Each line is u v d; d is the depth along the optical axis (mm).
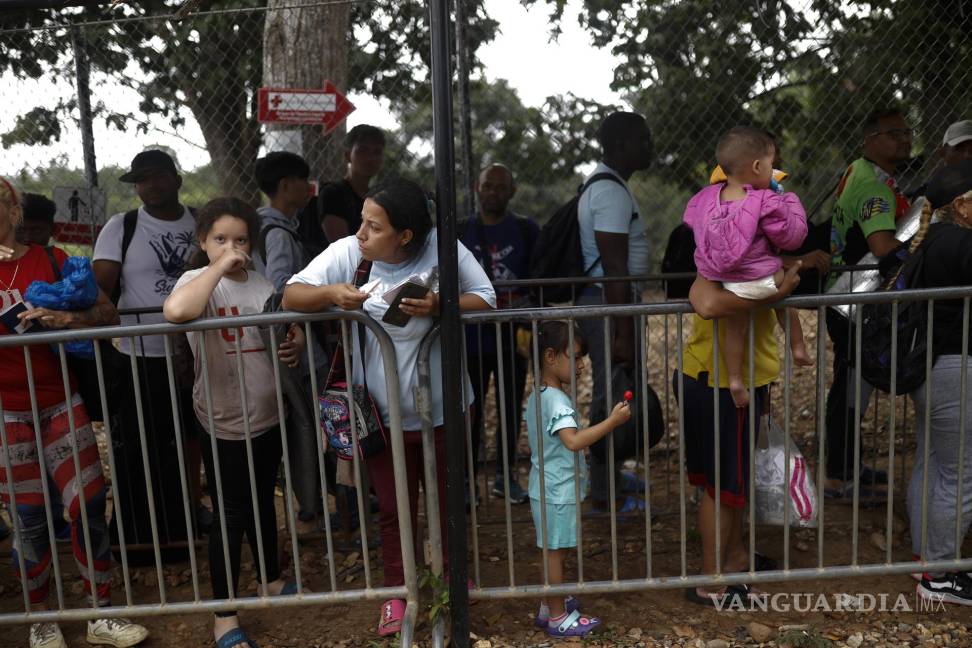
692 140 7414
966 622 3469
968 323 3311
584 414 6363
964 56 6309
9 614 3283
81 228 5336
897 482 4898
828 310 4633
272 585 3742
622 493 4797
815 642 3293
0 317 3168
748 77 7148
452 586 3193
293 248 3998
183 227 4320
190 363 3693
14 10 2971
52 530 3246
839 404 4734
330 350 3871
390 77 7195
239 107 7277
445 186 2912
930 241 3402
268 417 3352
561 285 4758
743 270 3088
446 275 2969
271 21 6527
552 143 8727
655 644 3379
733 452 3506
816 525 3902
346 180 4773
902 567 3406
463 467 3119
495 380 5031
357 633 3533
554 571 3477
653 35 7074
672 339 7984
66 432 3326
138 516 4152
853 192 4496
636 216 4496
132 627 3506
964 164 3375
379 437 3197
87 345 3295
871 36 6660
